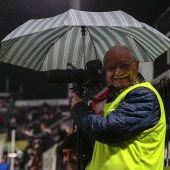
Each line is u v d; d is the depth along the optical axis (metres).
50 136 11.84
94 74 3.19
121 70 2.99
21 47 3.68
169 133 4.66
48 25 3.03
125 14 3.06
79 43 3.86
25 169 13.71
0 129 23.92
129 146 2.86
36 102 29.53
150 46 3.60
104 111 3.10
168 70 5.37
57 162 10.55
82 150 3.30
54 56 3.90
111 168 2.87
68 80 3.23
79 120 2.94
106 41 3.77
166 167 3.84
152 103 2.85
